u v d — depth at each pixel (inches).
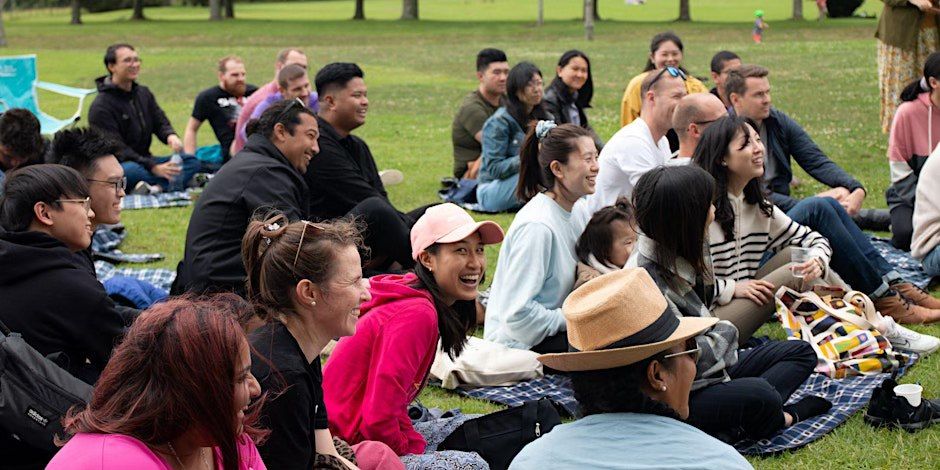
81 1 2807.6
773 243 272.1
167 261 364.5
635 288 139.9
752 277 265.7
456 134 476.1
